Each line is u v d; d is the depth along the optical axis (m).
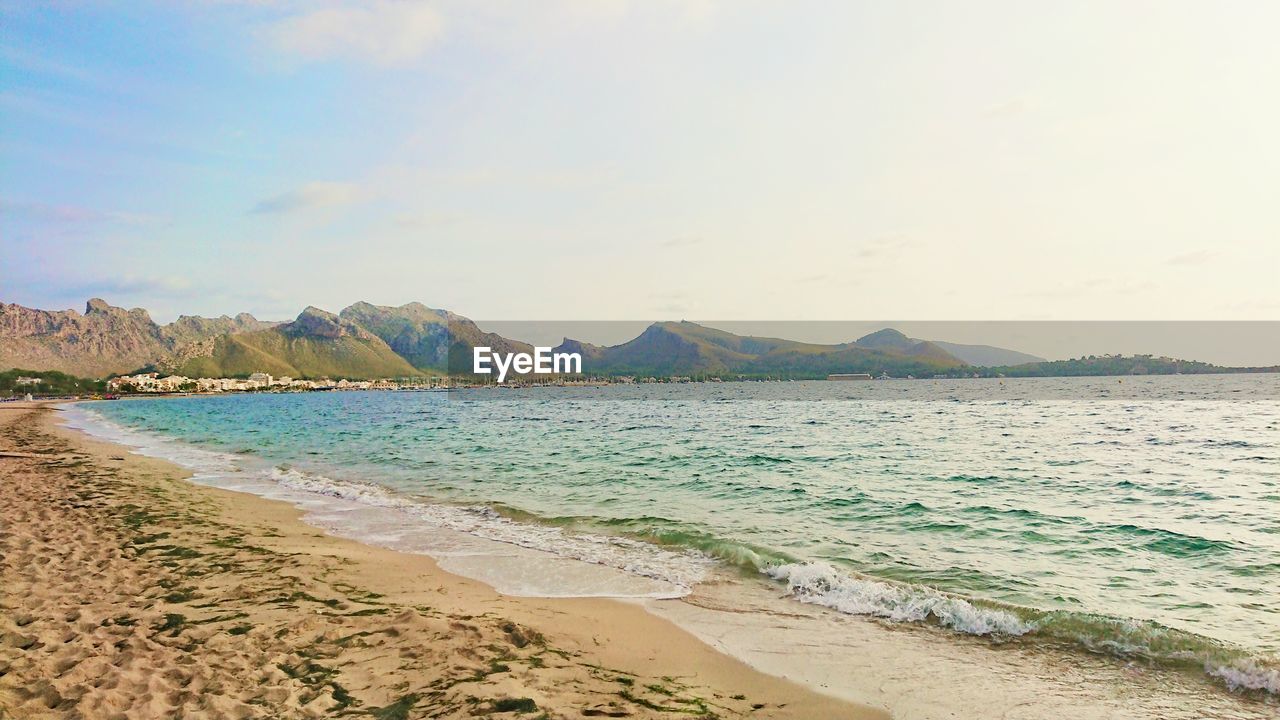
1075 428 48.94
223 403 137.62
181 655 6.82
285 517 15.83
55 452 31.69
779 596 10.06
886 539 13.89
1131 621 8.58
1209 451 32.88
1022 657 7.83
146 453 32.25
